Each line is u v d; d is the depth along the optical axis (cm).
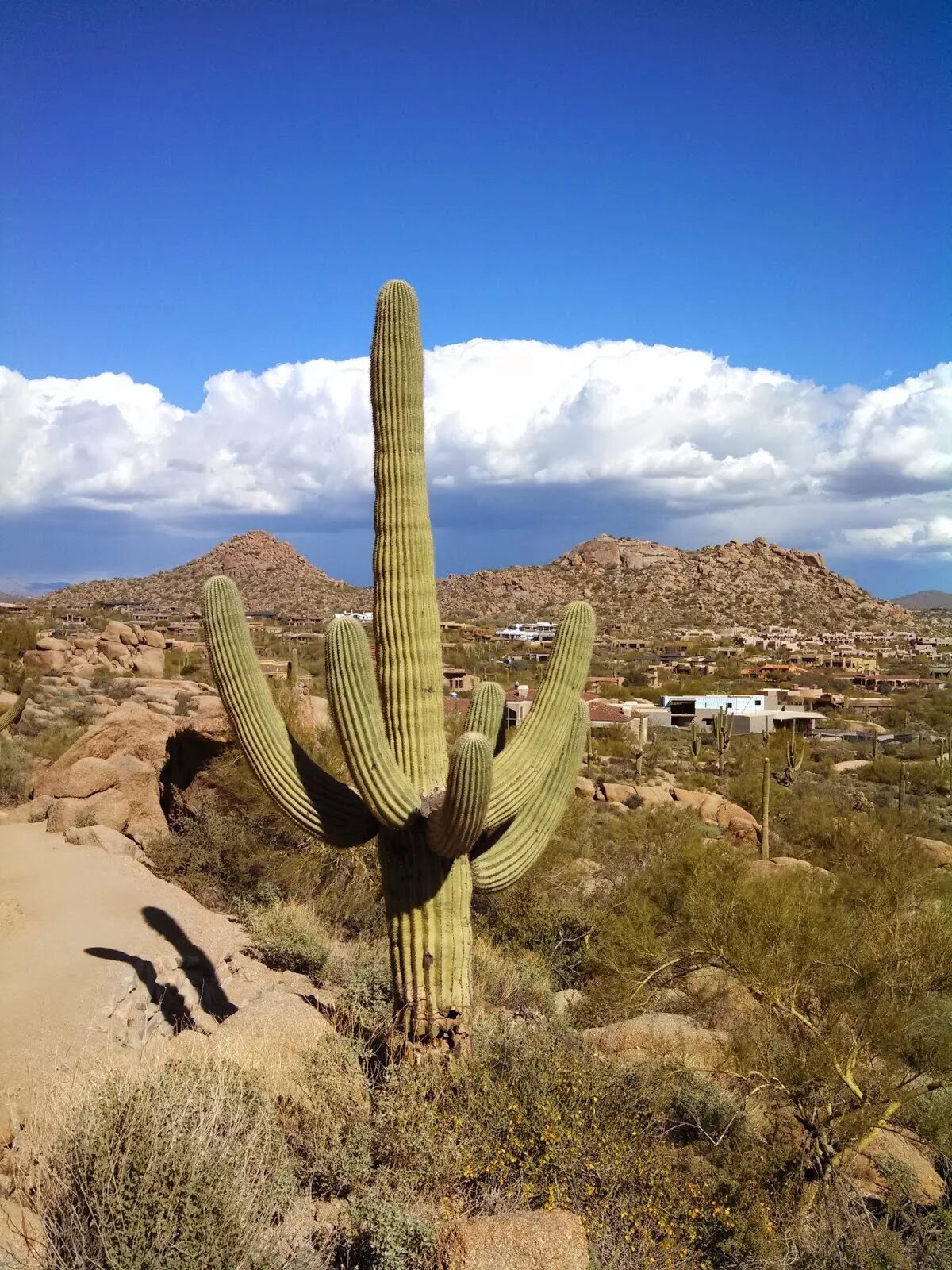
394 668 714
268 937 1055
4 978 785
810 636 18675
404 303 736
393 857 696
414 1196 516
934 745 6075
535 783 744
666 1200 561
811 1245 576
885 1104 692
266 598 17838
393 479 726
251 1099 545
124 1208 411
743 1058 724
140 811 1437
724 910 877
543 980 1082
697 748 5309
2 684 3052
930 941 767
